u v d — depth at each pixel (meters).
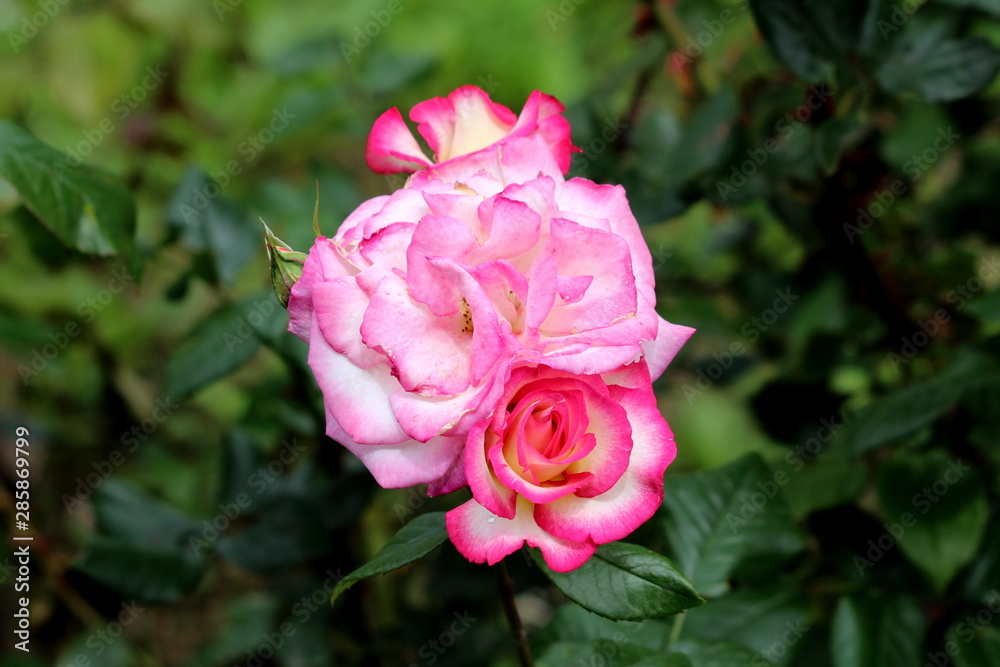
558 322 0.46
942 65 0.60
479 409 0.44
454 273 0.44
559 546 0.45
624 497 0.45
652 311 0.47
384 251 0.46
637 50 0.86
